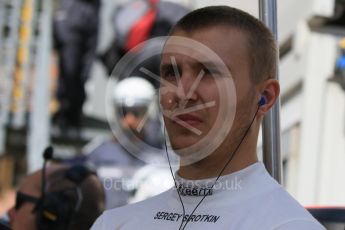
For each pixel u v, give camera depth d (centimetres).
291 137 1753
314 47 1728
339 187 1717
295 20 1703
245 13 561
